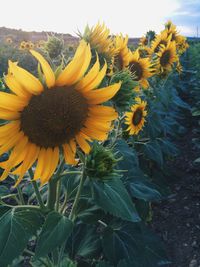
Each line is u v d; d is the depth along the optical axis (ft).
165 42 3.56
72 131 1.18
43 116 1.13
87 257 1.96
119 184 1.50
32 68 9.30
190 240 2.76
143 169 3.15
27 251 1.73
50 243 1.27
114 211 1.42
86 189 1.56
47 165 1.17
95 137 1.20
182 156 4.11
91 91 1.16
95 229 2.03
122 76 1.58
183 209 3.11
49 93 1.13
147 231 2.20
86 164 1.34
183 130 4.65
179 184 3.49
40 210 1.41
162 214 3.05
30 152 1.16
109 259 1.90
